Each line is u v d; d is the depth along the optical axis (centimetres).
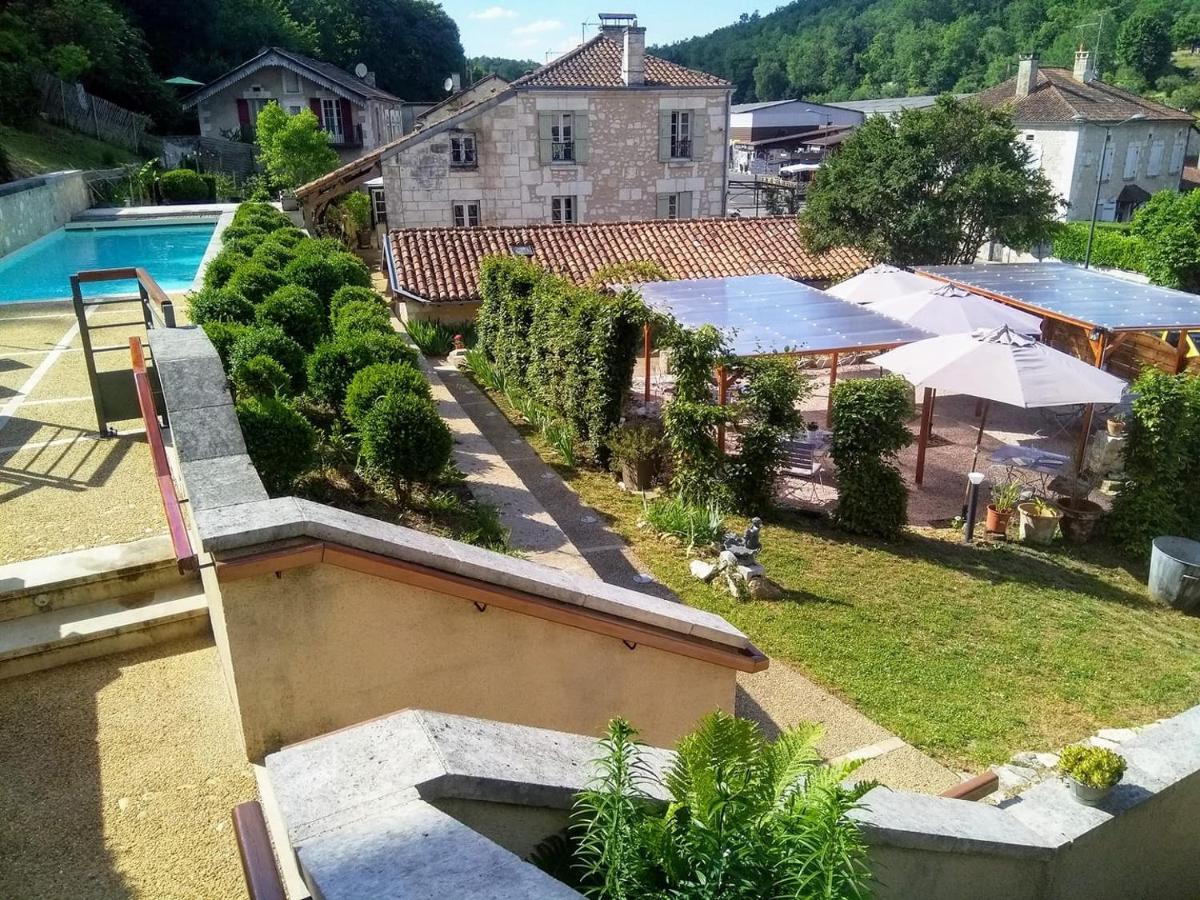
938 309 1727
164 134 4666
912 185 2436
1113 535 1295
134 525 682
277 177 3712
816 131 7025
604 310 1337
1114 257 3475
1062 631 1000
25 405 976
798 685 838
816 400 1889
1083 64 4894
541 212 3259
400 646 483
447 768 243
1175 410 1236
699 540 1116
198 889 387
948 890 395
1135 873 516
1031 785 703
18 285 2188
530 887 199
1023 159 2558
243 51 5584
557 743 290
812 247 2581
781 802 254
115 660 563
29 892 383
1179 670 926
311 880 202
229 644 437
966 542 1267
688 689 617
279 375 877
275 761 246
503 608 504
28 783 452
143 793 445
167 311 679
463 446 1261
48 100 3606
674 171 3366
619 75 3262
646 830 236
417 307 2205
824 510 1325
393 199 3106
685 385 1263
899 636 954
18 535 667
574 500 1260
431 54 7588
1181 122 4650
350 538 446
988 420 1816
